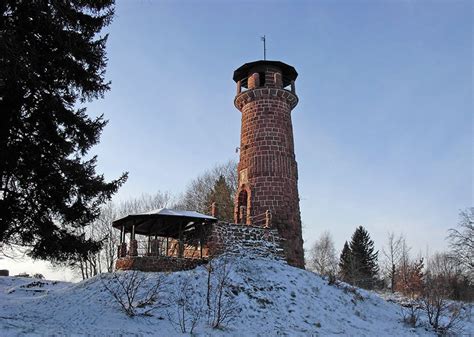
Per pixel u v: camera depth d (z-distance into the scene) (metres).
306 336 18.77
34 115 14.48
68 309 19.25
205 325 18.06
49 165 14.62
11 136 14.09
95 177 15.88
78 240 15.34
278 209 29.12
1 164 13.62
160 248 31.27
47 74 14.82
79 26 15.68
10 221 13.94
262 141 30.56
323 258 62.91
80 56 15.41
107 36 16.36
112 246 41.28
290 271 25.50
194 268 24.45
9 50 12.27
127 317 17.89
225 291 21.33
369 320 22.94
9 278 37.88
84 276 40.44
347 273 51.34
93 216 15.77
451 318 25.12
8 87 13.35
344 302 24.12
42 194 14.55
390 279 54.94
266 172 29.83
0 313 18.58
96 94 16.14
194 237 27.50
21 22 13.82
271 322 19.91
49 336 12.30
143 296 20.02
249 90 31.77
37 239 14.52
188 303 19.88
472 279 44.28
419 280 47.34
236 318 19.48
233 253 25.69
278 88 31.69
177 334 16.47
